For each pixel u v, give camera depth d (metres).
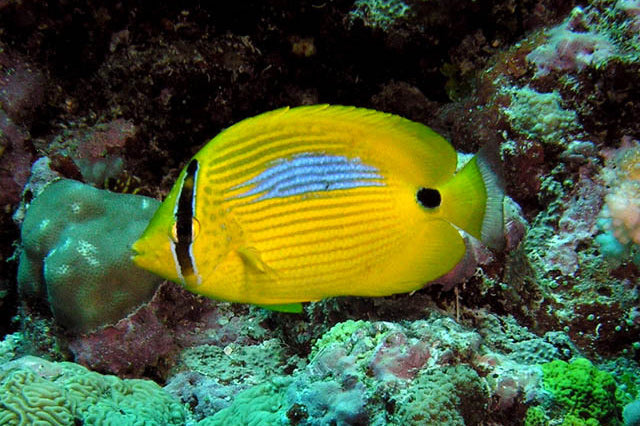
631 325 0.53
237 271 0.38
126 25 0.69
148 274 0.61
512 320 0.53
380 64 0.73
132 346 0.60
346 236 0.38
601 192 0.56
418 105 0.77
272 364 0.62
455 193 0.37
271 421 0.46
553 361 0.48
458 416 0.43
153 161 0.75
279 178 0.38
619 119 0.56
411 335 0.46
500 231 0.37
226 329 0.66
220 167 0.38
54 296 0.58
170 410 0.54
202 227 0.38
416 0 0.65
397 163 0.37
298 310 0.40
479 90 0.66
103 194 0.66
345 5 0.68
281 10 0.68
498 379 0.46
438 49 0.70
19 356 0.66
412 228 0.38
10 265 0.75
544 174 0.59
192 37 0.70
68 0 0.67
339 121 0.37
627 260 0.53
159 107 0.71
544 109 0.59
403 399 0.43
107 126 0.72
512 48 0.64
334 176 0.38
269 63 0.73
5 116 0.69
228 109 0.74
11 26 0.69
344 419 0.44
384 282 0.38
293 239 0.38
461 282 0.52
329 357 0.46
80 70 0.72
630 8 0.56
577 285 0.54
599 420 0.45
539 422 0.45
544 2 0.66
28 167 0.71
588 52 0.58
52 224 0.62
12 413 0.49
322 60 0.73
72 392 0.51
